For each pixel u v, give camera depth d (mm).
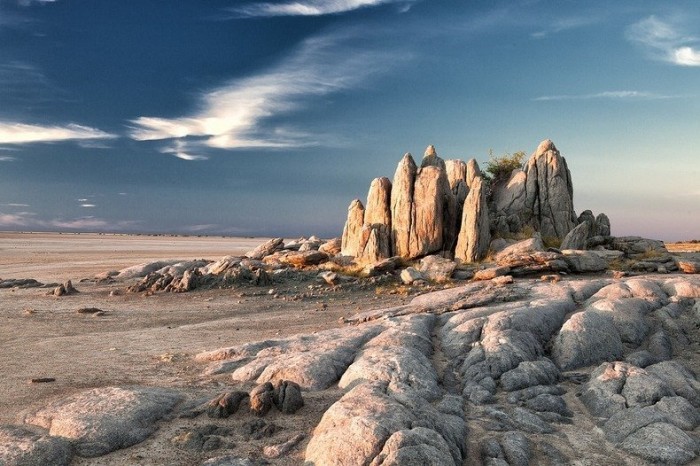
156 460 10992
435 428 11641
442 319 23141
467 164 51219
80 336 24078
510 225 46781
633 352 19766
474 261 41094
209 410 13516
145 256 92250
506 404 15141
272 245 55938
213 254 110500
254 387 15484
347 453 10180
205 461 10781
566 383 17156
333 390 15672
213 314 29781
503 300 25391
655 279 26438
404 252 42688
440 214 42594
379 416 11180
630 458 12125
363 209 46594
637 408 13992
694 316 21984
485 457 11562
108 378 17016
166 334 24391
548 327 21000
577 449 12523
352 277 39031
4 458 10281
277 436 12281
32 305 32875
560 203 46969
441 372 17484
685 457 11883
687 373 16938
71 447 11141
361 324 22938
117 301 34438
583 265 37344
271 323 26703
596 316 20500
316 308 31000
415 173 44656
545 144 49156
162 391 14617
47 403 14266
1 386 16109
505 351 17766
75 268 61531
